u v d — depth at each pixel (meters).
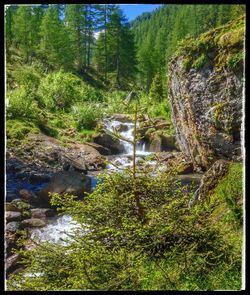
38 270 4.58
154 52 17.12
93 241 4.86
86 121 18.28
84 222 4.93
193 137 11.83
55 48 22.70
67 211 5.02
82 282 4.08
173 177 5.20
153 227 4.63
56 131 17.45
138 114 5.14
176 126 13.37
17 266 6.48
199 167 11.61
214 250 4.63
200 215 4.97
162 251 4.76
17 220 8.92
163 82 16.62
